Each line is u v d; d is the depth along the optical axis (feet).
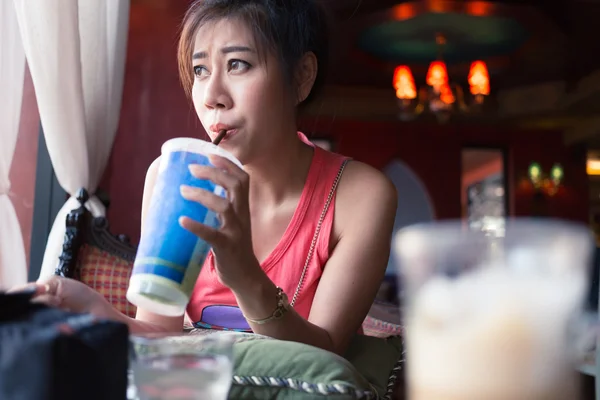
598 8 24.16
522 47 28.84
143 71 13.89
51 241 6.74
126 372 1.38
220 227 2.25
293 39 3.75
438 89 27.66
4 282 6.35
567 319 0.98
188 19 3.86
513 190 37.70
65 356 1.23
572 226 1.02
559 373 0.97
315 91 4.28
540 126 37.24
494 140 37.68
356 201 3.91
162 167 2.22
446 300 1.00
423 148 36.91
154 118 13.83
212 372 1.47
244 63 3.51
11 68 6.35
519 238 1.00
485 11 24.64
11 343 1.23
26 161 7.97
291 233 3.85
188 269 2.15
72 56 6.64
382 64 30.91
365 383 1.99
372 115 34.96
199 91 3.68
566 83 33.37
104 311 2.82
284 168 3.88
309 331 3.11
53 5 6.43
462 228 1.04
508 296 0.97
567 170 37.91
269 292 2.79
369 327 5.57
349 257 3.75
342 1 23.13
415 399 1.05
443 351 0.98
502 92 35.55
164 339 1.67
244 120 3.52
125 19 8.94
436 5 24.07
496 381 0.96
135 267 2.16
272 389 1.95
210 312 3.82
